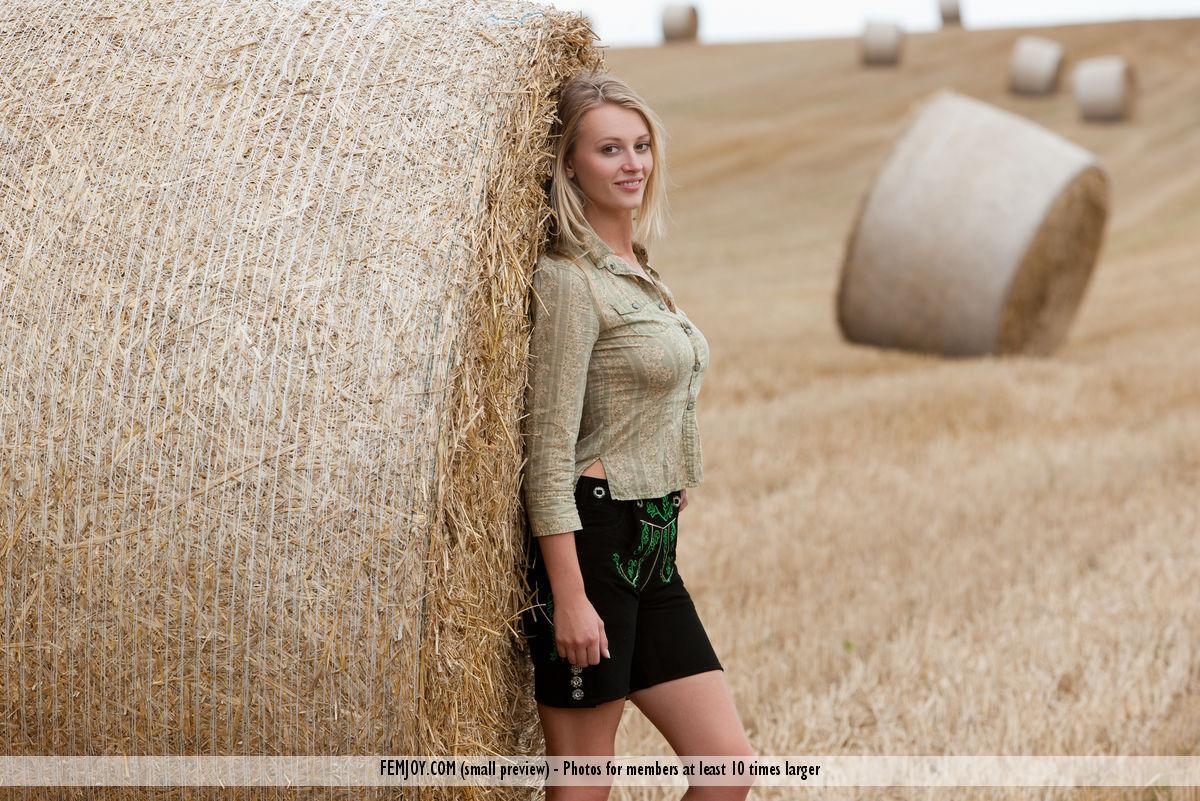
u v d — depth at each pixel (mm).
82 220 3148
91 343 3074
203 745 3113
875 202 14359
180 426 3025
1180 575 6336
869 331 14742
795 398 10945
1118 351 14875
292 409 3004
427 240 3059
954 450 9039
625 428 3242
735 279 21938
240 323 3041
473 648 3166
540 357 3170
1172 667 5160
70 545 3066
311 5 3354
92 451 3051
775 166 32500
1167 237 25984
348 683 3047
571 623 3131
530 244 3254
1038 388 11359
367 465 2994
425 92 3182
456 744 3135
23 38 3389
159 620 3059
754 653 5324
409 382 3006
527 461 3316
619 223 3406
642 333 3199
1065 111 37750
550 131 3416
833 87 41688
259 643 3041
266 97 3211
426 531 3004
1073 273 15062
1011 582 6391
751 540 6848
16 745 3199
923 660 5312
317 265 3059
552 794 3318
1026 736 4613
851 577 6320
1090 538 7031
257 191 3119
